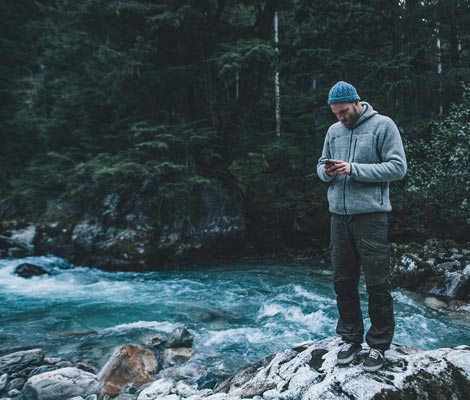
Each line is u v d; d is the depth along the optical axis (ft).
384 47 40.09
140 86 35.35
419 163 30.86
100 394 12.08
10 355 15.10
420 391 6.80
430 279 22.84
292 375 7.77
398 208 33.24
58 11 42.19
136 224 34.60
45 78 46.26
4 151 49.14
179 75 35.78
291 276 29.12
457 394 6.96
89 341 17.37
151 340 16.87
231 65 31.81
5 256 34.32
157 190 35.78
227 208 36.83
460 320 18.65
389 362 7.49
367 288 7.03
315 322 19.45
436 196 29.76
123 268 32.94
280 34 45.42
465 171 25.86
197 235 35.14
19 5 54.13
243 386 8.59
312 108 37.04
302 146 38.83
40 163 42.70
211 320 20.12
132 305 23.11
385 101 32.99
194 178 32.30
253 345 16.63
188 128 35.68
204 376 12.74
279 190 40.37
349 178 6.88
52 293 26.13
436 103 38.34
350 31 31.09
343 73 31.99
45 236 35.47
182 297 24.71
